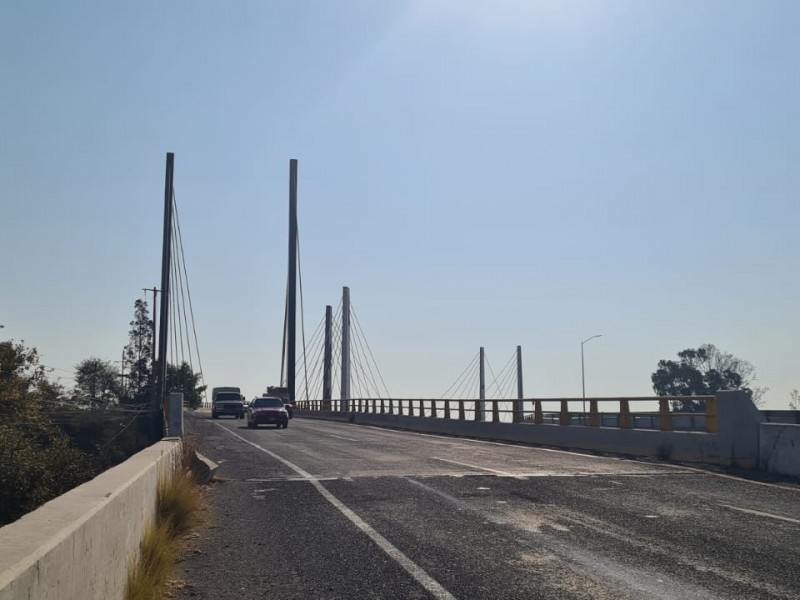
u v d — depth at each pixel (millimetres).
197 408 115000
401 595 7871
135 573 7016
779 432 17891
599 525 11445
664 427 22156
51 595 3967
